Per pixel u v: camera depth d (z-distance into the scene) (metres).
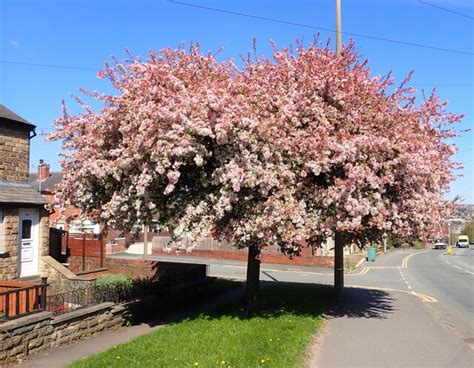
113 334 10.12
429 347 8.54
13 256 15.12
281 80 10.44
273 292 14.87
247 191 9.09
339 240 14.02
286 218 8.91
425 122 11.19
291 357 7.43
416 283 21.23
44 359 8.14
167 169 9.02
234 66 10.65
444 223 12.38
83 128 10.41
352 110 10.28
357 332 9.73
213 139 9.06
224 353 7.61
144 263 18.50
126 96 9.95
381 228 10.02
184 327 9.73
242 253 34.00
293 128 9.55
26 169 16.72
